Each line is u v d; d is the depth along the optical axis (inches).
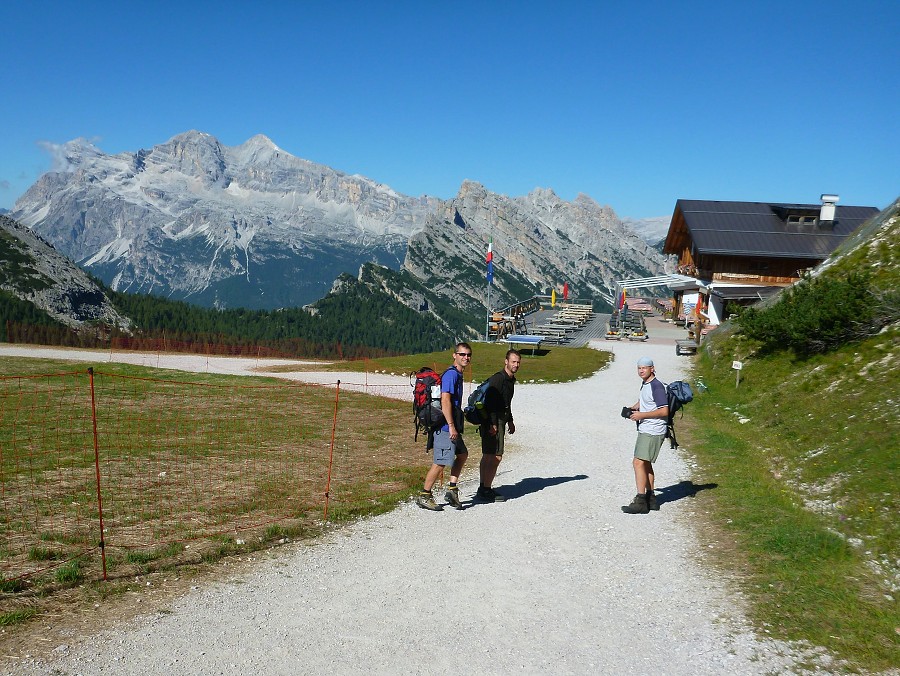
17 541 296.7
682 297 2172.7
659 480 450.6
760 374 780.0
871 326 688.4
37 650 203.0
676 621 241.8
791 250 1911.9
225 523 336.2
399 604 250.8
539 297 2593.5
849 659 212.1
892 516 319.6
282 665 203.9
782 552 303.1
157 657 203.6
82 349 1514.5
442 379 368.5
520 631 232.7
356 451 533.6
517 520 361.1
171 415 669.3
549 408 783.7
